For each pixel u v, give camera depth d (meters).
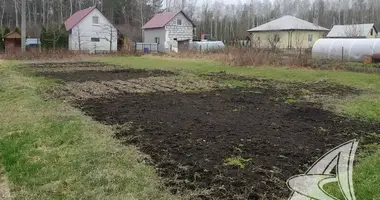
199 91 9.47
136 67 16.78
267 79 12.23
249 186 3.35
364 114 6.58
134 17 52.62
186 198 3.11
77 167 3.77
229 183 3.42
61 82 11.09
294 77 12.72
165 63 18.92
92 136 4.91
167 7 63.44
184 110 6.89
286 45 36.38
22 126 5.42
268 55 17.31
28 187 3.33
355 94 9.00
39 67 16.62
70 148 4.40
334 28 43.91
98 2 54.09
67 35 31.23
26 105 7.04
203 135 5.08
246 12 64.94
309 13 72.25
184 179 3.52
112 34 34.03
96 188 3.28
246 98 8.38
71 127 5.37
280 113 6.67
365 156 4.17
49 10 53.50
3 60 21.12
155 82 11.19
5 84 10.02
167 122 5.88
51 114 6.27
